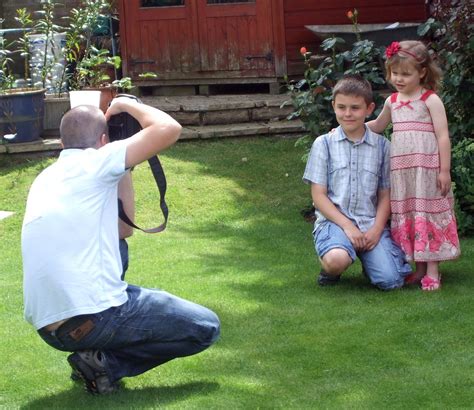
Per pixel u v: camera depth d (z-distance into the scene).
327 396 4.41
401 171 6.11
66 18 12.05
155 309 4.36
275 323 5.49
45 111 10.30
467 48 7.75
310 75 8.54
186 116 10.70
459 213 7.37
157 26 11.81
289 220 8.20
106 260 4.29
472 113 7.96
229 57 11.71
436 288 6.00
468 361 4.77
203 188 8.92
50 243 4.23
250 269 6.74
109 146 4.33
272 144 10.04
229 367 4.84
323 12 11.62
